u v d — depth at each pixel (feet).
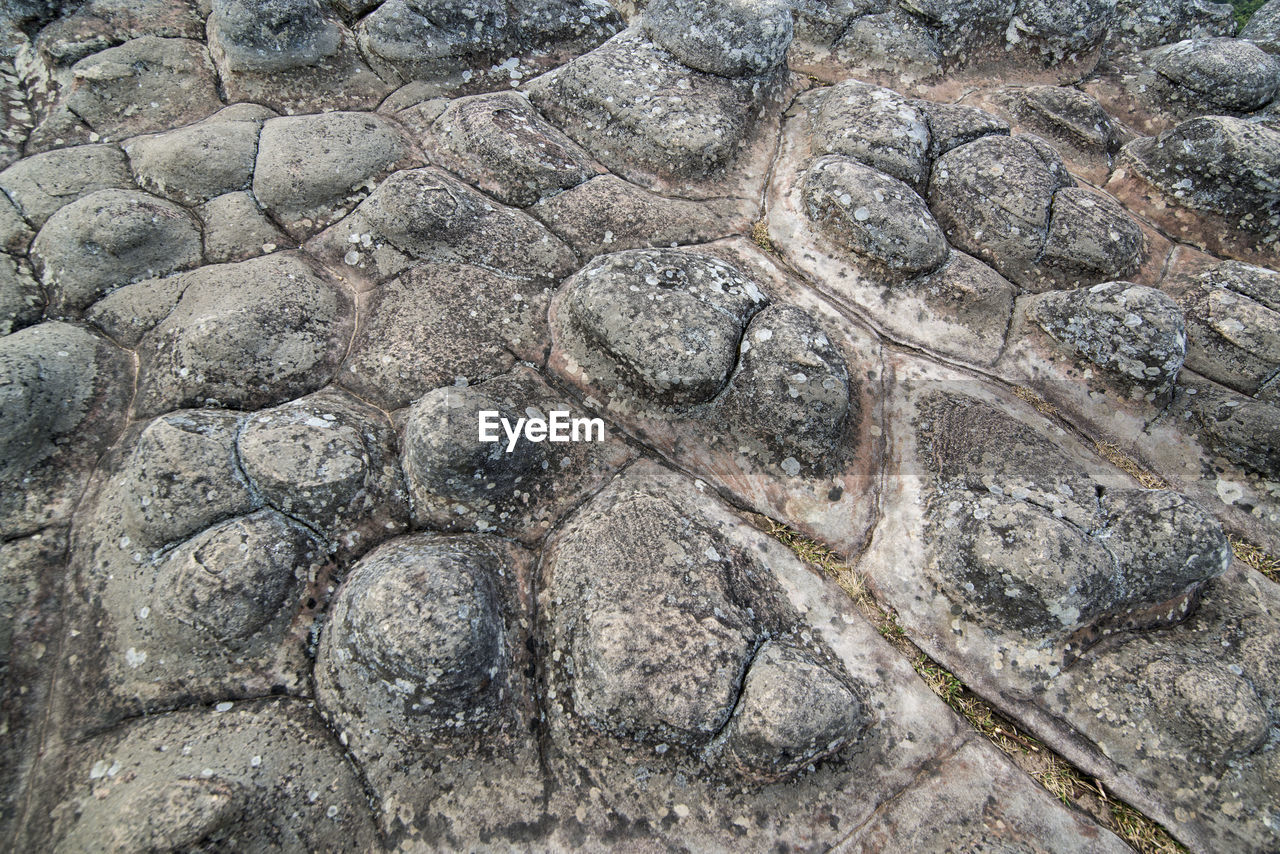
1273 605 8.72
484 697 7.39
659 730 7.39
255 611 7.47
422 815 7.20
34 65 12.08
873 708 8.01
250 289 9.53
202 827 6.49
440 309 9.76
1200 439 10.27
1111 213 11.41
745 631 7.86
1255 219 11.93
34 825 7.03
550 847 7.16
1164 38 15.61
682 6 11.97
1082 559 8.13
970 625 8.61
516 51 12.94
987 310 10.89
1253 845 7.54
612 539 8.18
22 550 8.27
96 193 10.09
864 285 10.95
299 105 11.93
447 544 8.09
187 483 7.72
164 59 11.89
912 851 7.32
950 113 12.28
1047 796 7.75
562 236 10.79
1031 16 13.67
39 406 8.73
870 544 9.21
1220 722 7.67
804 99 13.05
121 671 7.55
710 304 9.41
